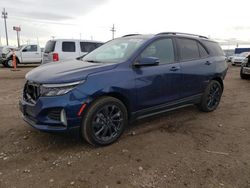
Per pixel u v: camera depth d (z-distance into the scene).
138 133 4.35
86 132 3.59
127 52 4.19
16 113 5.36
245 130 4.66
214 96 5.80
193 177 3.02
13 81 10.43
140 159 3.43
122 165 3.26
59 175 3.02
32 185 2.82
